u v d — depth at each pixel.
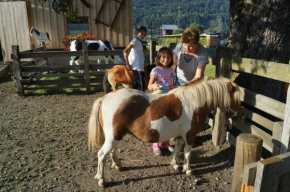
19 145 3.86
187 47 3.18
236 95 2.81
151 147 3.86
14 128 4.53
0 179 2.96
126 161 3.44
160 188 2.86
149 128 2.63
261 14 3.67
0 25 9.85
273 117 3.79
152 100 2.70
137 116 2.62
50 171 3.17
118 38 10.37
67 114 5.34
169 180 3.00
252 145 1.98
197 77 3.06
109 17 10.10
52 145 3.88
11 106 5.89
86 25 10.12
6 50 10.10
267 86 3.84
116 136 2.63
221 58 3.66
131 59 4.96
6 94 6.92
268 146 2.95
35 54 6.55
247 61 3.15
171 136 2.81
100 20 10.12
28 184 2.90
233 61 3.47
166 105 2.66
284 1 3.53
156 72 3.24
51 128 4.57
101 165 2.77
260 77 3.78
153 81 3.23
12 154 3.56
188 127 2.77
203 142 3.97
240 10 3.96
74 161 3.42
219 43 29.38
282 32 3.63
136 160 3.46
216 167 3.28
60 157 3.52
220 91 2.75
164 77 3.27
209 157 3.53
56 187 2.86
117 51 6.84
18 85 6.64
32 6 9.84
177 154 3.17
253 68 3.05
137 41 4.80
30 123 4.80
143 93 2.78
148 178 3.04
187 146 2.92
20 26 9.87
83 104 6.07
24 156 3.52
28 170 3.17
